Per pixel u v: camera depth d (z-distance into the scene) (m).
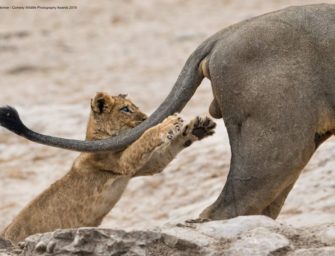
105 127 13.76
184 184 19.08
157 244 11.23
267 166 12.00
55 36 37.19
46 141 12.77
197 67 12.72
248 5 37.72
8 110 12.61
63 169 21.73
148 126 12.88
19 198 20.41
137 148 12.78
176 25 36.62
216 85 12.38
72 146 12.81
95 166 13.33
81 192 13.37
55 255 11.34
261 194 12.07
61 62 34.25
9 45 35.97
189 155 19.80
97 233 11.25
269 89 12.00
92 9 39.94
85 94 30.05
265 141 11.98
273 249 10.89
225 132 20.53
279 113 11.95
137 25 37.44
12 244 12.56
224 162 19.33
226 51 12.31
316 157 17.50
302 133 11.94
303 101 11.95
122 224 18.20
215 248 11.04
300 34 12.15
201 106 26.19
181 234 11.20
